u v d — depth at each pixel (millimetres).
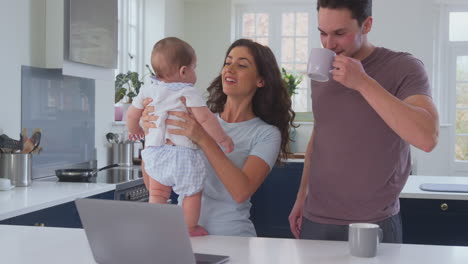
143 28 5922
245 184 1733
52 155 3600
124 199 3301
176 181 1790
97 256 1344
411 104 1712
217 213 1825
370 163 1860
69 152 3801
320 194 1971
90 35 3535
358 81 1594
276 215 4535
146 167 1867
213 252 1454
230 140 1823
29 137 3336
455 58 6797
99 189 2977
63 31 3357
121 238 1286
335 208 1930
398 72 1830
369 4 1792
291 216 2246
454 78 6793
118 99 4758
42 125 3480
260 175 1794
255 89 1941
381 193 1873
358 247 1399
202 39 6789
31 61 3334
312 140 2197
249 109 1966
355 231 1398
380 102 1577
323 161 1955
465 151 6820
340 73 1594
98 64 3656
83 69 3559
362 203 1886
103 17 3684
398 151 1873
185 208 1788
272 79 1923
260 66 1904
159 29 5922
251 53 1896
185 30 6812
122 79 4832
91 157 4109
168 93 1838
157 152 1831
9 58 3137
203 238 1641
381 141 1849
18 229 1735
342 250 1477
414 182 3617
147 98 1899
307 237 2020
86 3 3467
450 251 1471
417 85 1767
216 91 2080
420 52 6254
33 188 2965
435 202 3197
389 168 1862
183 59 1888
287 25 7086
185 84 1845
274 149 1853
